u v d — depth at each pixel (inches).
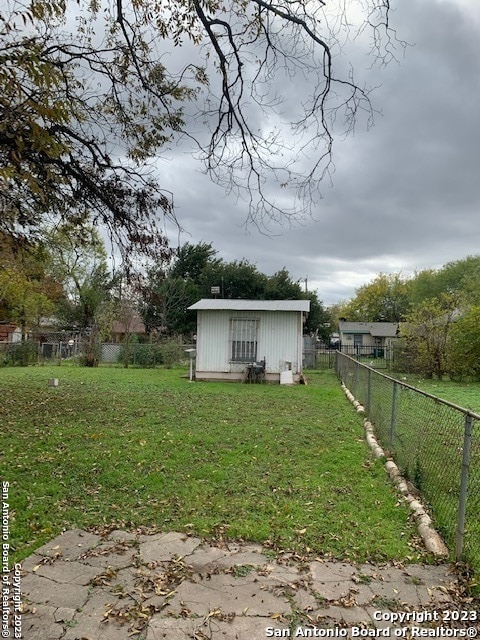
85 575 135.8
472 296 1247.5
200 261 1668.3
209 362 689.0
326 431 324.5
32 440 280.2
